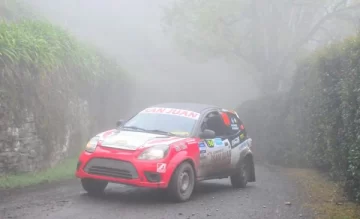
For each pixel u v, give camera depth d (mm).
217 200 9703
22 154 11641
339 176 11516
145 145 8820
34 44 12914
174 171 8906
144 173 8570
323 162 14555
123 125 10297
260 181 13734
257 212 8539
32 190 9953
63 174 12422
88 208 8141
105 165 8766
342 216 8297
